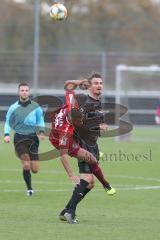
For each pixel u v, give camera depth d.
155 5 138.00
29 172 41.31
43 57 104.19
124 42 125.56
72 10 130.50
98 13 134.00
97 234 28.03
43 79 103.94
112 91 100.25
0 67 103.12
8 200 39.03
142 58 110.50
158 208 36.00
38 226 29.91
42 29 124.94
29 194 41.03
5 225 30.16
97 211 34.78
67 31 124.69
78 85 31.88
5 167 57.66
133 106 102.75
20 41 123.88
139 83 108.25
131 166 58.34
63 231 28.67
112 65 102.62
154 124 102.56
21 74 103.25
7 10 126.38
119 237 27.39
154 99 102.38
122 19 132.00
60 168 57.31
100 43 123.88
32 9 127.19
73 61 104.44
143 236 27.64
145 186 45.94
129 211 34.84
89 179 30.88
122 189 44.28
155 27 128.25
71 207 30.75
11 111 42.25
